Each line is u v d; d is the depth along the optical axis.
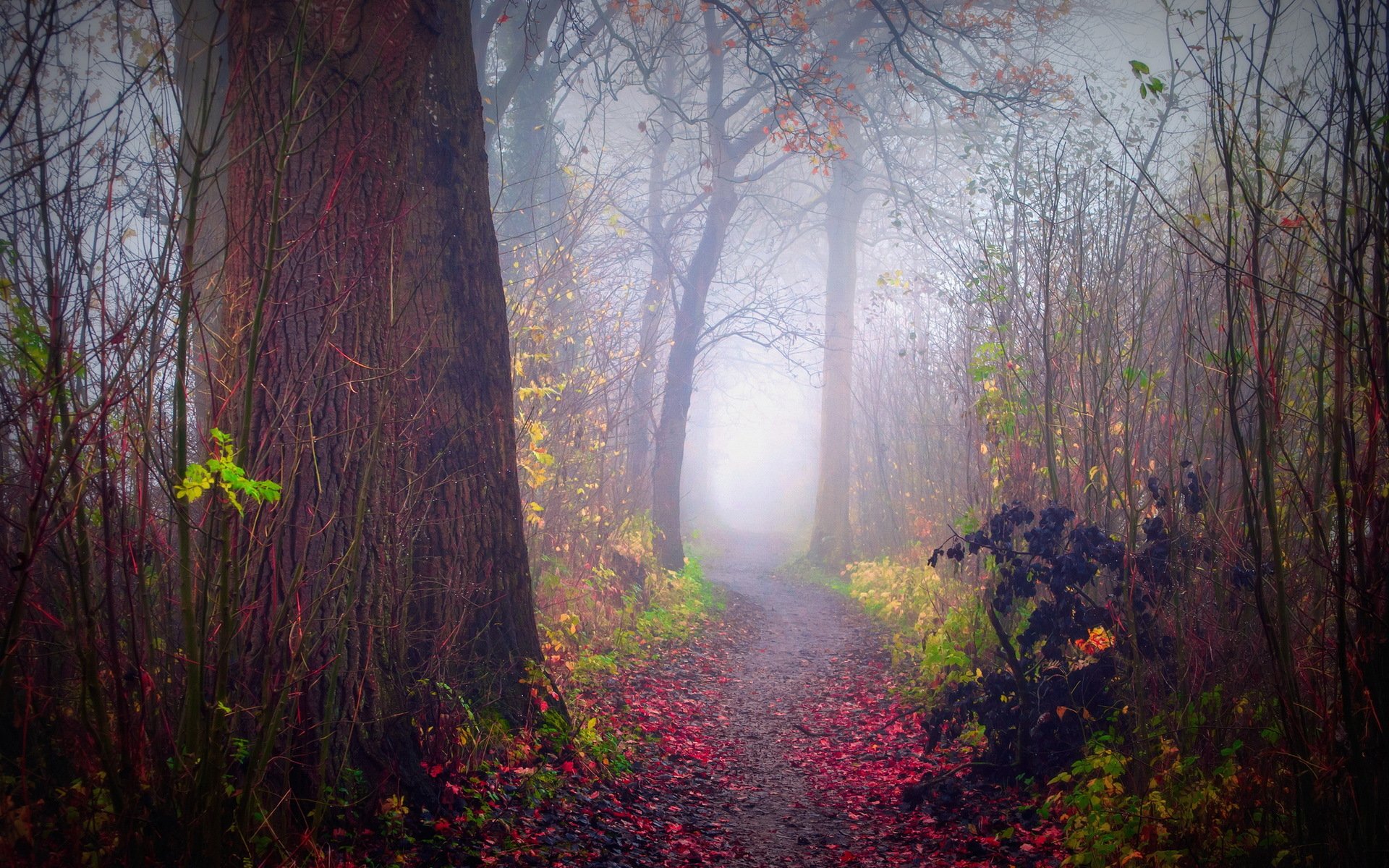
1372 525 3.55
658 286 17.23
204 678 4.29
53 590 3.69
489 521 6.13
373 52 5.06
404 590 5.23
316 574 4.61
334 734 4.57
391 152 5.19
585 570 11.33
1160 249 7.05
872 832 5.84
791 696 10.21
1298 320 4.91
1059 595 5.92
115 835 3.42
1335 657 3.85
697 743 7.95
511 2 13.62
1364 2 3.46
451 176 6.11
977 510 8.79
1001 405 7.16
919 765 6.94
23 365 3.35
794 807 6.44
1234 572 4.89
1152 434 6.54
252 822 3.92
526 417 9.27
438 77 6.14
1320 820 3.70
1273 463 4.20
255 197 4.65
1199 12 4.15
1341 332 3.54
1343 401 3.75
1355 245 3.43
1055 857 4.80
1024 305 7.65
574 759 6.12
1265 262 5.24
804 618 16.05
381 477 4.96
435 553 5.74
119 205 3.60
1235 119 3.89
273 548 4.50
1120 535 6.71
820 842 5.65
